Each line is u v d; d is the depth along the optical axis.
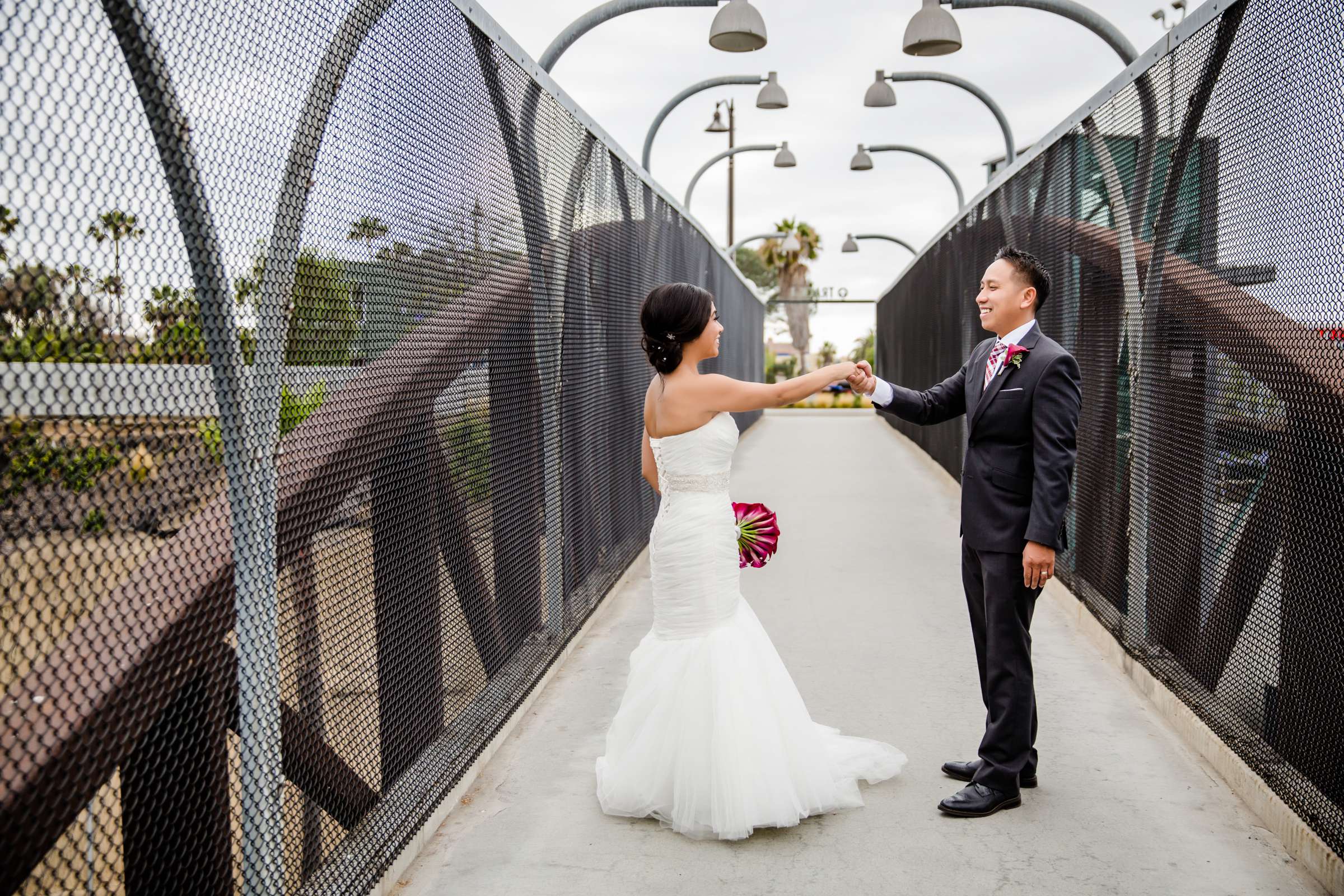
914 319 17.14
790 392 3.35
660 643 3.34
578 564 5.40
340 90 2.45
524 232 4.26
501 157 3.92
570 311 5.08
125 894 1.80
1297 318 2.93
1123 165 4.79
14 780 1.48
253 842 2.12
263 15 2.06
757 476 13.21
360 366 2.63
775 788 3.11
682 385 3.29
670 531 3.28
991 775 3.29
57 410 1.53
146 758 1.81
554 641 4.87
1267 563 3.22
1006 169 7.80
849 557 7.75
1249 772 3.33
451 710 3.42
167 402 1.78
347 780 2.61
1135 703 4.38
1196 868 2.91
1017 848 3.05
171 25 1.75
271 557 2.13
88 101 1.56
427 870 2.96
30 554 1.50
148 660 1.74
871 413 30.91
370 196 2.65
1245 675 3.40
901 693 4.54
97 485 1.63
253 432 2.05
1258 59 3.22
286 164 2.17
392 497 2.85
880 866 2.96
